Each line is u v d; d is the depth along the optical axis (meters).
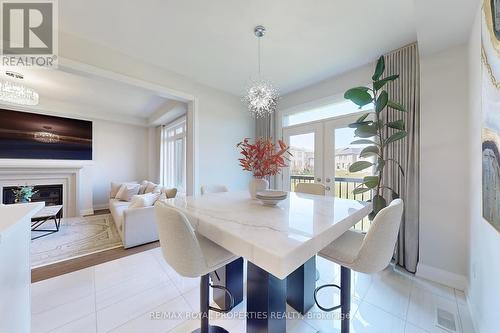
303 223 1.07
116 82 2.54
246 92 3.74
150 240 3.06
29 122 4.32
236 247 0.89
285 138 3.84
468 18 1.58
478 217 1.50
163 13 1.86
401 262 2.32
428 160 2.09
